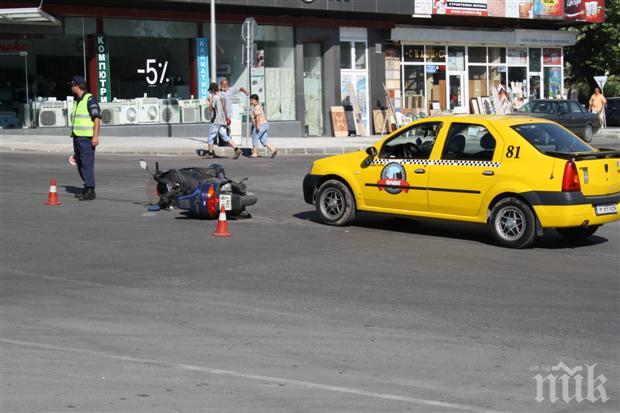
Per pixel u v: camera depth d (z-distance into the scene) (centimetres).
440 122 1473
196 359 795
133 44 3544
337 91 4144
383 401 689
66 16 3375
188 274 1160
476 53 4756
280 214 1719
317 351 826
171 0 3428
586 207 1348
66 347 830
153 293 1053
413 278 1160
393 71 4400
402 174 1490
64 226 1515
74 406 669
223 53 3803
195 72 3703
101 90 3472
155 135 3603
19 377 739
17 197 1850
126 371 758
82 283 1102
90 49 3444
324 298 1040
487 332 899
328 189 1588
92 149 1827
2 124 3359
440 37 4466
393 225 1605
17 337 862
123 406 670
